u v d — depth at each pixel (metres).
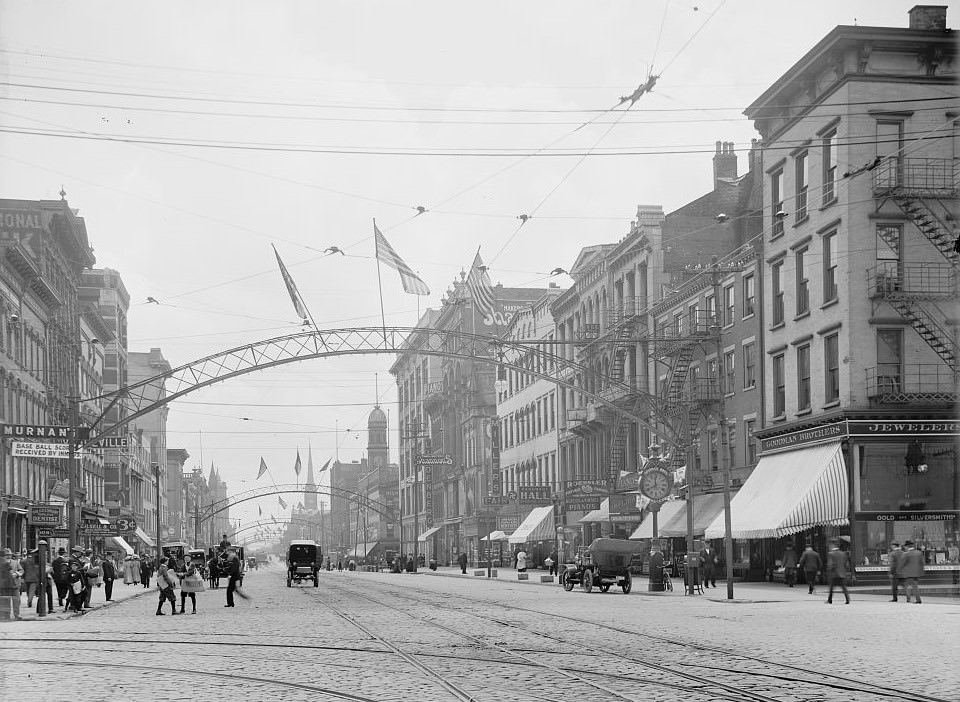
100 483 86.06
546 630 23.36
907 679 14.65
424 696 13.29
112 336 93.31
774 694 13.28
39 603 31.50
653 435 62.28
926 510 41.53
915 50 42.69
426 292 51.44
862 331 42.19
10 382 55.81
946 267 42.22
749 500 47.00
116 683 15.03
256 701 13.04
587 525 74.25
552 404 84.56
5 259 54.56
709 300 55.72
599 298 73.25
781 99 47.72
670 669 15.86
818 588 42.06
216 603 39.38
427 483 120.81
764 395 49.91
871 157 42.44
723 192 65.38
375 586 57.69
